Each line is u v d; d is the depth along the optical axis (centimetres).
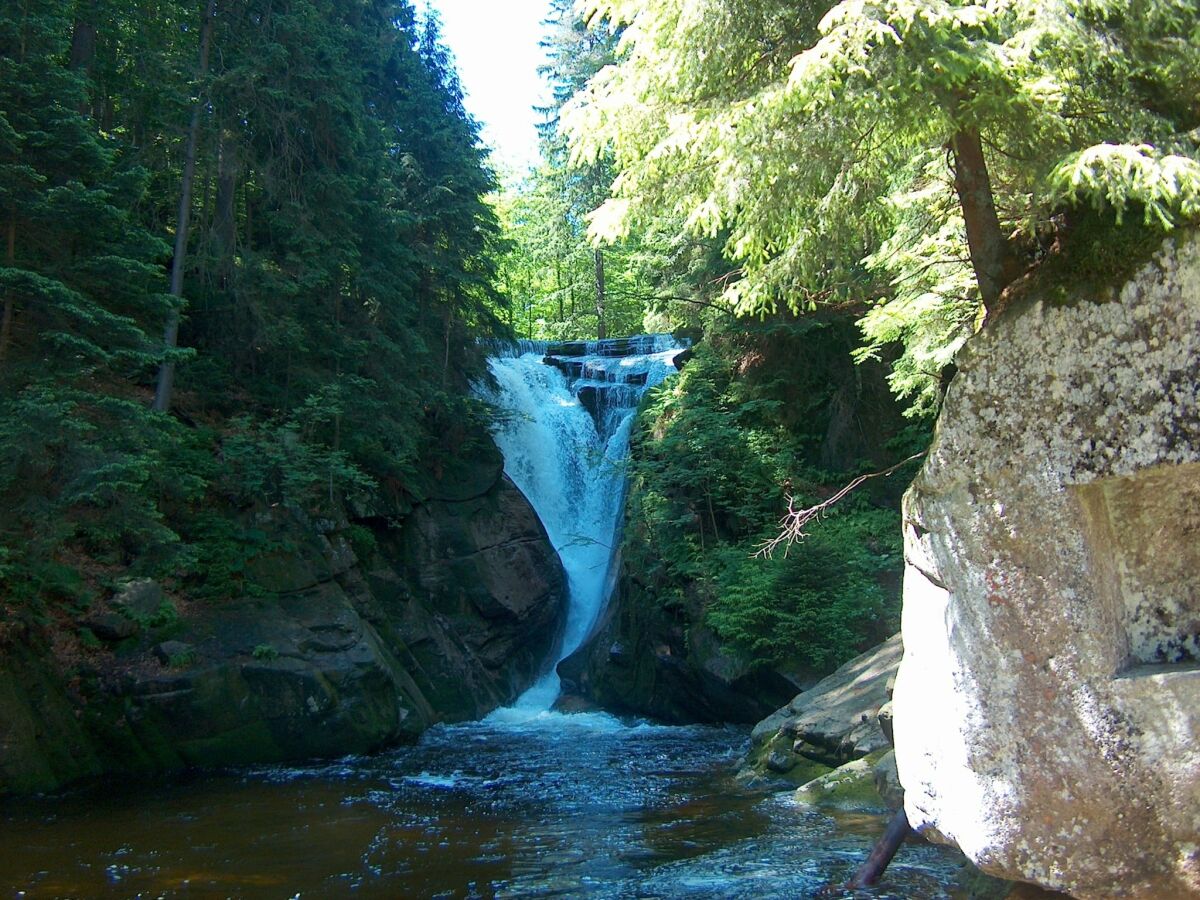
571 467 2747
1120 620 493
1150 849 451
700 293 2231
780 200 671
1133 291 477
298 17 1920
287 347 1948
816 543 1747
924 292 1059
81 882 804
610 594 2303
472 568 2191
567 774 1326
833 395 2166
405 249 2186
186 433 1672
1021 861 480
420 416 2212
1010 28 559
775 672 1683
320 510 1847
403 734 1625
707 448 2072
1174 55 555
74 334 1249
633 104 656
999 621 490
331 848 914
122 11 1806
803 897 703
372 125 2192
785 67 618
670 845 898
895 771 904
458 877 807
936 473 516
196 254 1823
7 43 1280
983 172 604
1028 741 479
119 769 1309
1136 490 491
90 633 1374
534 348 3253
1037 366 496
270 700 1428
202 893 770
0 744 1175
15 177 1202
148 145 1783
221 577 1570
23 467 1181
